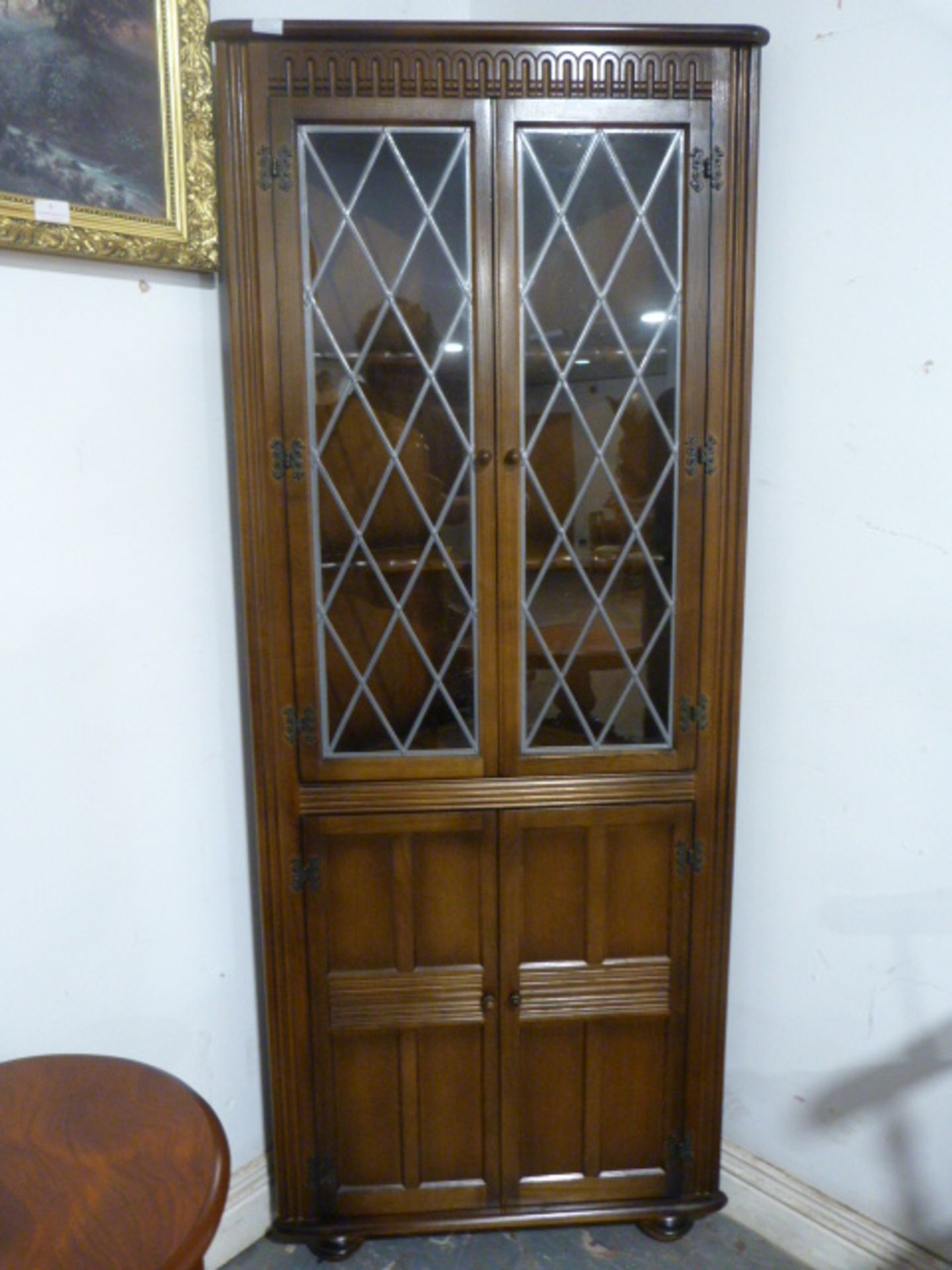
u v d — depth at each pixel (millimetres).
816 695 1498
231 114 1250
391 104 1259
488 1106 1556
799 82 1375
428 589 1407
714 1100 1569
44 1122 1049
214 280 1447
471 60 1254
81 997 1427
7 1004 1343
